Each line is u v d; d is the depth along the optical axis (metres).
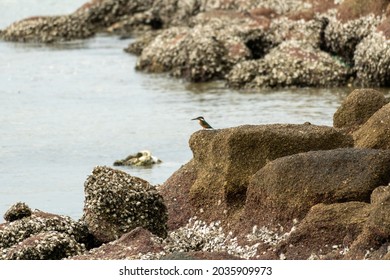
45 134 42.00
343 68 50.72
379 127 26.92
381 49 49.31
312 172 24.39
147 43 63.94
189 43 54.91
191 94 49.88
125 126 43.03
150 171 35.03
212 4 69.75
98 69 58.62
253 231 24.91
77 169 35.91
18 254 23.22
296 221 24.16
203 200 26.94
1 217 30.09
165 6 74.25
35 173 35.41
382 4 53.00
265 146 26.31
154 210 25.95
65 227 24.97
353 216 22.73
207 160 27.34
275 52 52.34
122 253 22.77
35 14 84.94
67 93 51.56
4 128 43.38
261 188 25.05
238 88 50.59
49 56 63.88
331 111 44.12
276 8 60.31
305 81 50.22
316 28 55.75
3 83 54.88
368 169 24.03
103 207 25.59
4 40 71.38
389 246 21.14
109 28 74.38
